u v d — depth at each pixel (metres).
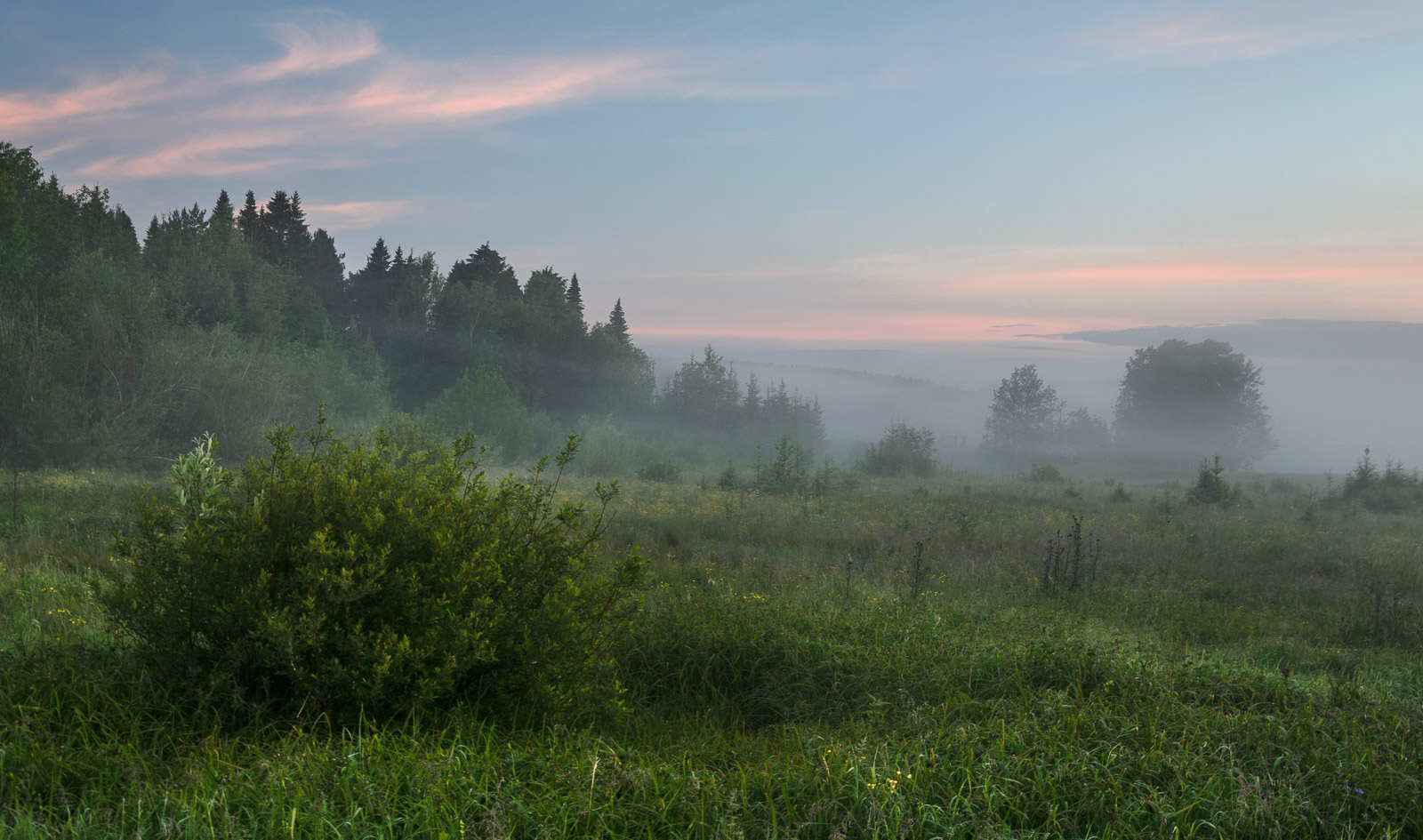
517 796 2.96
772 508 19.41
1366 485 28.94
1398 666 7.32
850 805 3.08
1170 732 4.05
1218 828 3.08
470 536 4.09
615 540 12.66
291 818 2.64
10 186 31.84
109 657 4.08
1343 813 3.34
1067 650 5.60
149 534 3.87
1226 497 25.66
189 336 30.97
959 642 5.89
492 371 61.59
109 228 50.53
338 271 81.31
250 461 4.02
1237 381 84.81
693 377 70.75
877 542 13.95
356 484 4.03
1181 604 9.67
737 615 6.28
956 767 3.45
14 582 6.99
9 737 3.15
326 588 3.61
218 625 3.66
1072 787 3.36
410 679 3.70
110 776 2.96
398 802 2.89
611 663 4.58
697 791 3.08
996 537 14.88
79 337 27.53
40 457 23.92
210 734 3.39
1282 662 7.05
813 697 5.20
